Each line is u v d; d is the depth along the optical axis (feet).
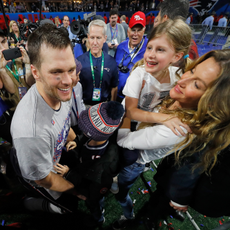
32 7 33.04
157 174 3.60
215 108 2.14
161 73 3.03
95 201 3.25
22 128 2.24
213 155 2.47
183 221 5.21
